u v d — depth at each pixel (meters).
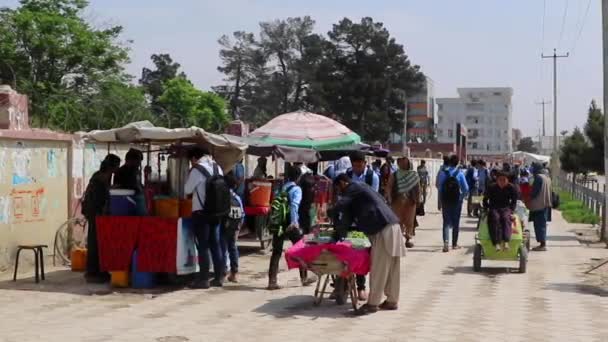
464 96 166.00
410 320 8.98
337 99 72.31
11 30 38.62
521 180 20.16
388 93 72.50
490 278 12.41
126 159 11.80
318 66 73.50
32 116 21.06
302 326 8.65
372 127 72.56
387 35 74.56
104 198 11.74
